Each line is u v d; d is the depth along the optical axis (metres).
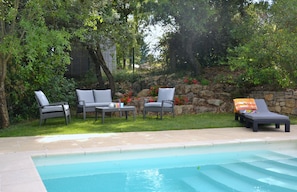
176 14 11.16
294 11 8.56
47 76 9.63
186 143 5.39
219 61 12.49
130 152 4.98
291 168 4.54
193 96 11.55
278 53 8.80
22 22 6.64
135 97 11.66
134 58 15.08
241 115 7.99
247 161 4.93
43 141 5.71
